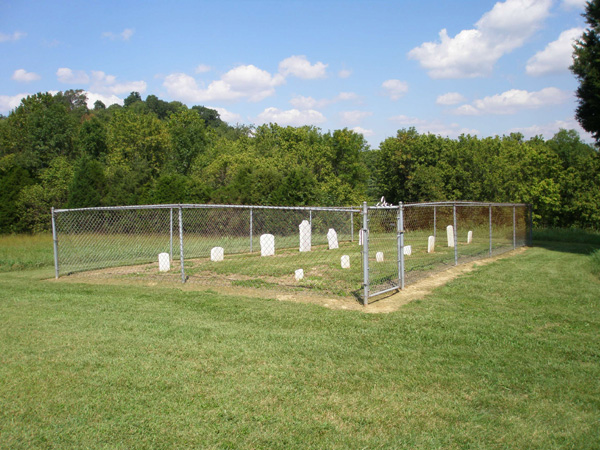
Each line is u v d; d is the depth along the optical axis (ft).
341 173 125.70
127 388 12.93
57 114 130.31
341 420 11.14
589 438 10.34
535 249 54.54
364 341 17.33
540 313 21.56
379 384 13.32
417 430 10.69
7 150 136.05
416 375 13.99
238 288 28.04
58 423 10.95
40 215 83.46
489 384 13.39
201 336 17.90
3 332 18.53
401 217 27.22
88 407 11.78
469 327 19.08
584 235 68.54
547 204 93.50
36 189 84.53
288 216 60.95
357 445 9.98
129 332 18.49
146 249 51.67
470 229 56.24
